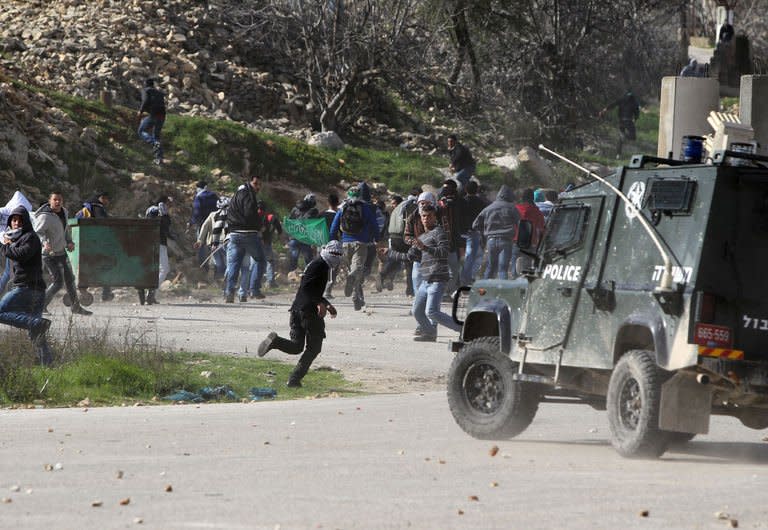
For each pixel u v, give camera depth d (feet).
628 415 122.01
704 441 140.56
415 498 94.68
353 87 567.59
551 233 137.69
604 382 131.95
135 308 309.01
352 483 102.27
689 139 127.03
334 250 194.90
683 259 119.75
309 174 490.49
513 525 83.71
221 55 570.87
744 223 118.83
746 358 117.50
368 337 257.55
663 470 112.88
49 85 488.44
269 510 88.63
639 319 122.11
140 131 458.50
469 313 144.87
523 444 133.49
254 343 237.66
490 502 93.15
